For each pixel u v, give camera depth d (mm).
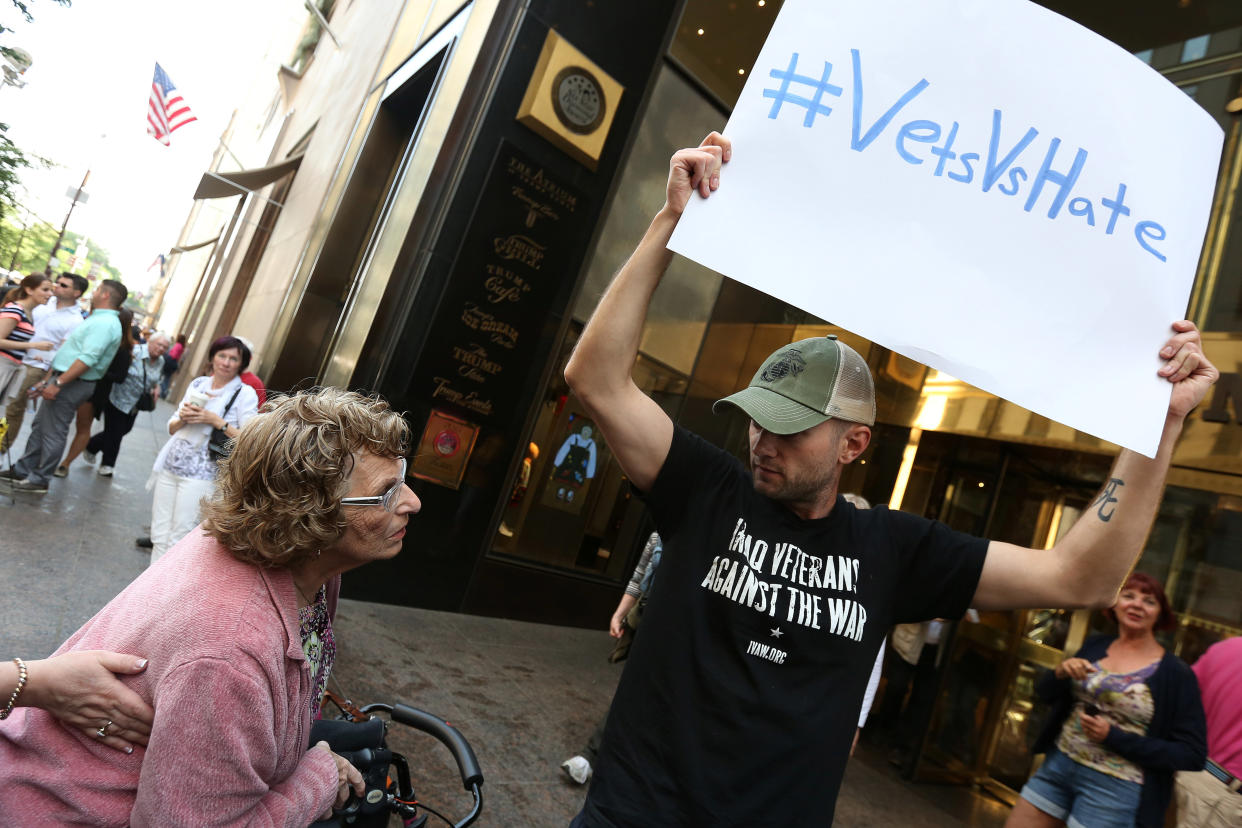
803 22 1323
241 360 3984
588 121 6152
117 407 7066
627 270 1396
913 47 1303
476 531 6062
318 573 1339
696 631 1365
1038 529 5438
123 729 1103
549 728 4199
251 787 1109
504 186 5895
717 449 1537
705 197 1248
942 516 5895
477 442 5988
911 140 1274
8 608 3508
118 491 6723
